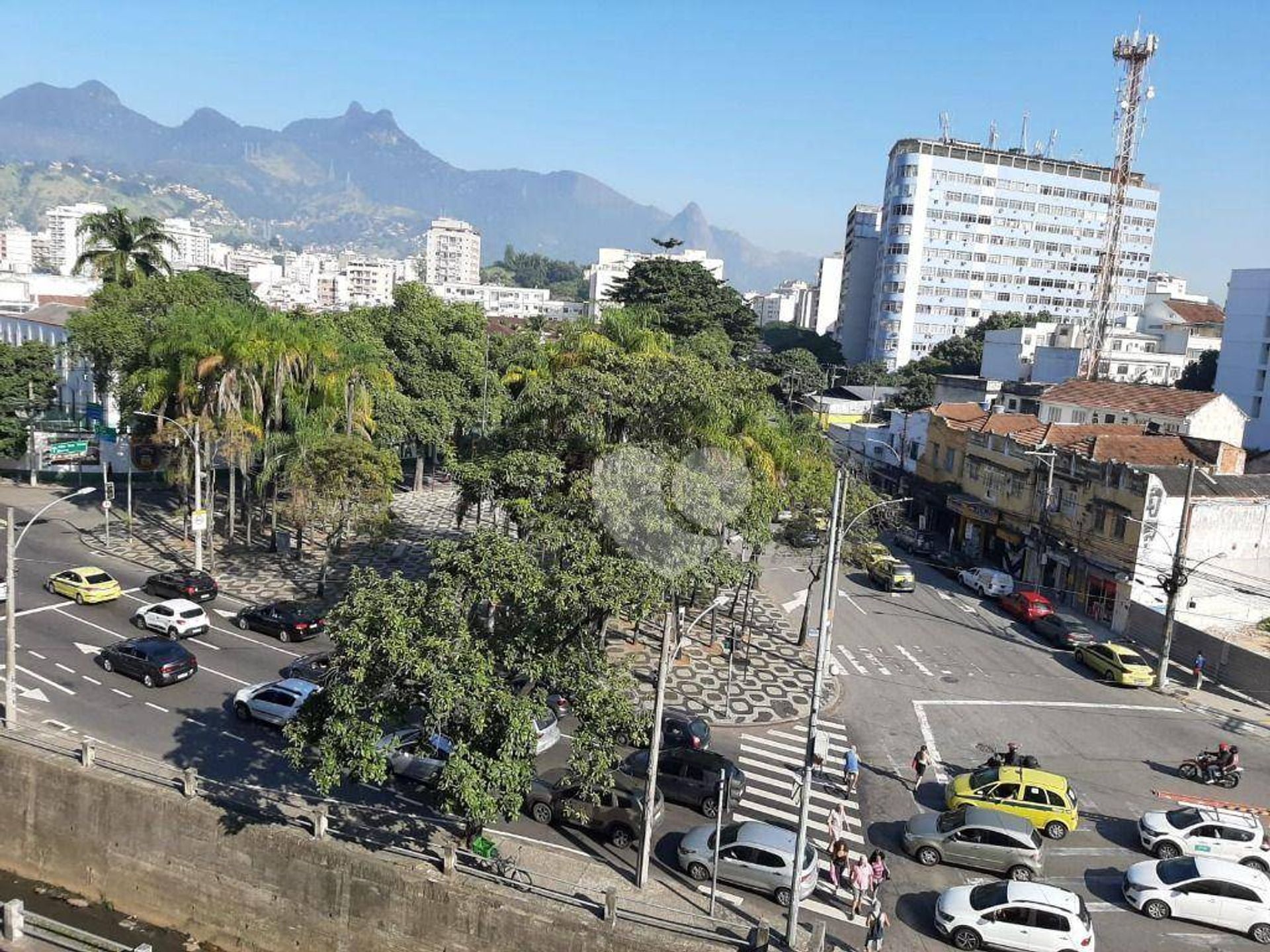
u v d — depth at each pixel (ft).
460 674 67.31
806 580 183.42
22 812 86.74
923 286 504.02
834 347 471.62
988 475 203.41
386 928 73.36
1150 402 216.13
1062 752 109.29
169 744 95.30
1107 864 85.40
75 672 112.78
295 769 89.51
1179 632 143.84
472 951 71.00
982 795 90.89
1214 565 157.79
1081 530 168.55
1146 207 531.91
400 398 212.43
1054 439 191.11
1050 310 521.65
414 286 228.22
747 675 128.77
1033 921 70.64
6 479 226.99
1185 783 102.68
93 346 187.42
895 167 512.63
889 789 97.86
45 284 379.55
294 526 186.50
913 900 78.28
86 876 84.28
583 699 70.08
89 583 138.41
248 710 101.76
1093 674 138.00
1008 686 130.72
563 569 74.38
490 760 67.21
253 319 164.04
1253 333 267.80
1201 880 76.69
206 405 159.53
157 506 204.95
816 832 88.22
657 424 97.50
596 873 77.56
